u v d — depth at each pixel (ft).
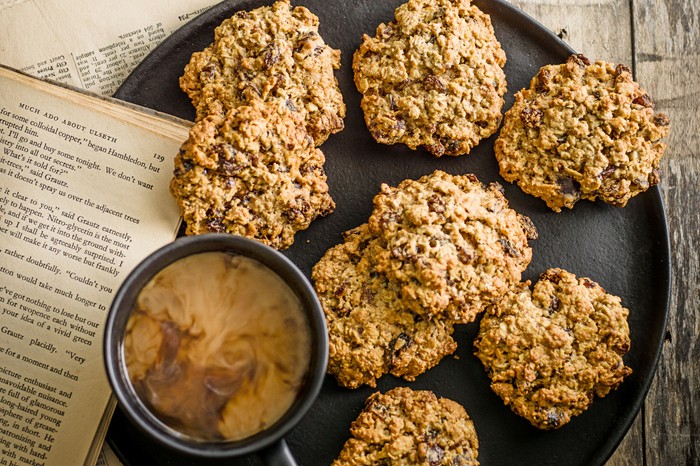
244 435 1.27
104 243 1.42
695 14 1.62
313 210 1.43
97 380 1.41
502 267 1.39
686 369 1.58
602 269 1.47
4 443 1.40
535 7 1.61
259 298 1.30
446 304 1.36
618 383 1.42
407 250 1.36
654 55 1.62
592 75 1.46
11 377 1.41
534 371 1.40
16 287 1.41
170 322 1.29
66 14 1.52
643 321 1.46
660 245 1.47
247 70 1.42
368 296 1.40
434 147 1.45
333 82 1.46
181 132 1.42
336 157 1.47
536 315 1.41
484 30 1.47
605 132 1.43
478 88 1.45
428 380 1.43
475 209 1.39
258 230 1.41
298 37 1.44
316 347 1.26
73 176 1.42
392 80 1.44
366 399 1.42
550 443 1.42
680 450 1.57
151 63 1.46
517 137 1.46
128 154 1.42
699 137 1.62
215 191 1.37
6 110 1.42
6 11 1.52
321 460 1.40
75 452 1.40
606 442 1.43
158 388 1.27
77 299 1.41
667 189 1.61
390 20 1.50
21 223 1.42
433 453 1.37
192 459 1.40
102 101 1.42
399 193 1.41
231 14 1.48
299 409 1.24
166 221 1.42
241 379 1.28
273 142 1.38
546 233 1.47
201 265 1.30
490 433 1.42
